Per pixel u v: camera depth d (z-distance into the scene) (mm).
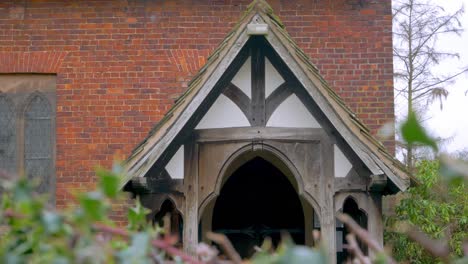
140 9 11875
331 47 11734
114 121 11695
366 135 8875
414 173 10938
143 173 8719
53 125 11797
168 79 11734
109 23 11867
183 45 11805
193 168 9211
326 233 9078
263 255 2250
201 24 11836
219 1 11867
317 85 9016
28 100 11844
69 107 11734
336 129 8945
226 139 9211
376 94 11656
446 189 11492
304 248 1846
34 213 2232
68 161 11648
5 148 11820
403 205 10898
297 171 9172
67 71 11805
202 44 11805
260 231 11680
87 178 11609
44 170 11742
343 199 9109
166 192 9148
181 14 11859
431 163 10758
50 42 11867
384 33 11750
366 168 9070
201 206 9195
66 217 2236
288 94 9273
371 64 11703
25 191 2252
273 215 11703
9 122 11852
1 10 11914
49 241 2381
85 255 2189
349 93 11672
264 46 9242
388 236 10906
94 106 11727
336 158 9164
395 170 8680
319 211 9133
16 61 11812
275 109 9258
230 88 9312
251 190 11750
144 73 11766
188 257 2373
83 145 11664
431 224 10781
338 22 11781
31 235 2443
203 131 9273
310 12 11797
